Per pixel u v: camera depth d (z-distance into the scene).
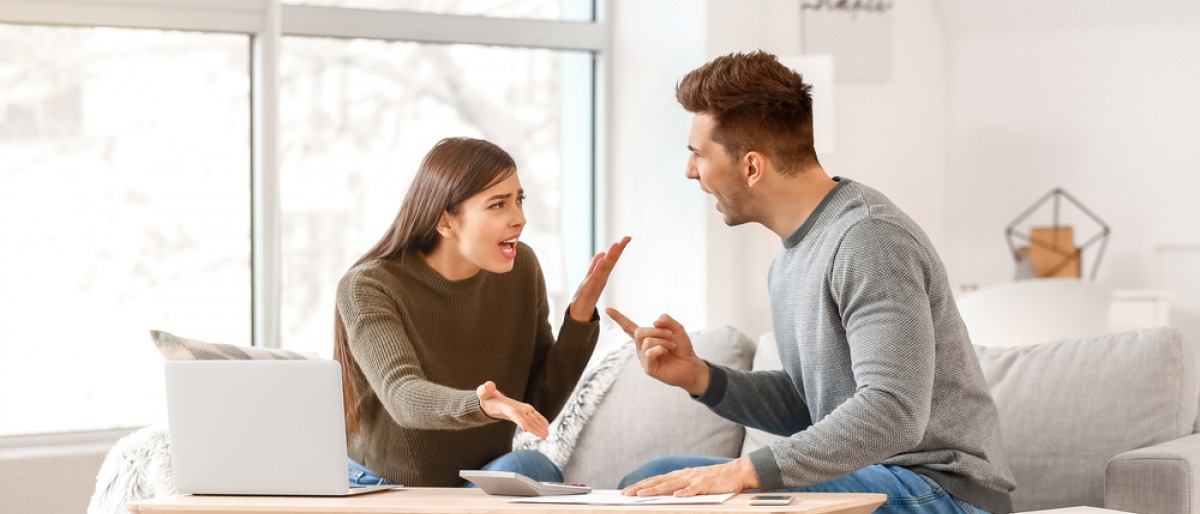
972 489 2.40
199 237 4.35
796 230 2.51
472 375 2.82
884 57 5.37
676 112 4.73
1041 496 2.95
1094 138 5.90
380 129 4.73
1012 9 5.73
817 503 1.92
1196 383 2.94
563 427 3.57
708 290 4.63
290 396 2.16
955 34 5.81
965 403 2.44
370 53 4.70
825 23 5.12
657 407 3.53
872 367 2.23
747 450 3.42
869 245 2.32
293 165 4.58
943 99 5.70
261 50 4.34
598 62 5.04
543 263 5.00
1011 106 5.90
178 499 2.15
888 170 5.46
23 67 4.10
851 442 2.17
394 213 4.75
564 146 5.04
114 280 4.25
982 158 5.90
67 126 4.17
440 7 4.80
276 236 4.38
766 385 2.68
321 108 4.62
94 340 4.23
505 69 4.93
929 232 5.59
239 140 4.39
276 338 4.38
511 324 2.89
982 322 4.95
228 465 2.19
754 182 2.49
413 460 2.75
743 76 2.48
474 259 2.69
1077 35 5.88
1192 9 5.62
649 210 4.85
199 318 4.36
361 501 2.08
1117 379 2.94
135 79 4.25
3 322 4.10
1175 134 5.70
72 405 4.20
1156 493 2.60
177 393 2.22
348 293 2.61
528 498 2.04
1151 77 5.75
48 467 3.89
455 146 2.72
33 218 4.14
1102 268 5.90
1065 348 3.08
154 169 4.29
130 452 3.13
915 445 2.24
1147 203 5.79
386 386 2.42
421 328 2.73
